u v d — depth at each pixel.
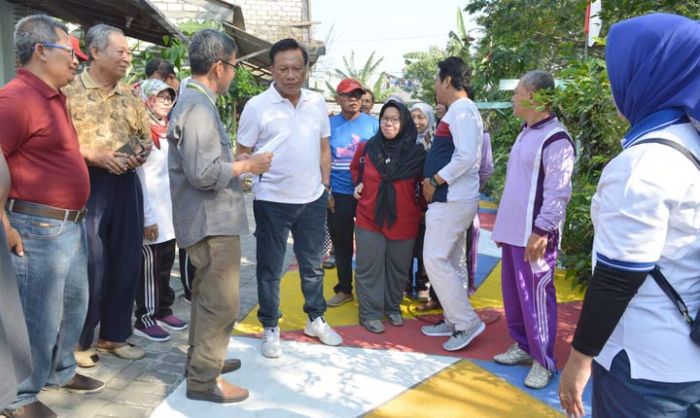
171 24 7.91
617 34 1.59
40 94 2.56
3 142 2.42
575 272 3.74
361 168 4.21
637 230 1.42
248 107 3.56
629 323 1.53
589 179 3.73
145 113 3.50
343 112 4.59
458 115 3.55
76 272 2.90
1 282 1.80
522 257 3.25
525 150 3.20
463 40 12.87
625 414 1.56
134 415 2.91
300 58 3.39
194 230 2.87
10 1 7.50
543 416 2.97
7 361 1.70
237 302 2.99
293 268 5.80
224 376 3.36
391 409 3.02
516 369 3.52
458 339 3.79
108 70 3.23
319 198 3.69
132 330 3.65
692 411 1.54
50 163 2.60
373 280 4.12
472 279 4.53
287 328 4.16
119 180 3.37
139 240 3.48
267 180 3.51
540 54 7.82
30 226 2.57
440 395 3.18
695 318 1.48
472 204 3.68
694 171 1.44
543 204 3.11
